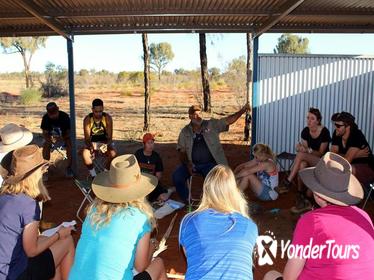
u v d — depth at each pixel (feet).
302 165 21.58
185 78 117.80
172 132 52.75
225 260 8.98
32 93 87.15
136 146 44.68
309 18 28.43
